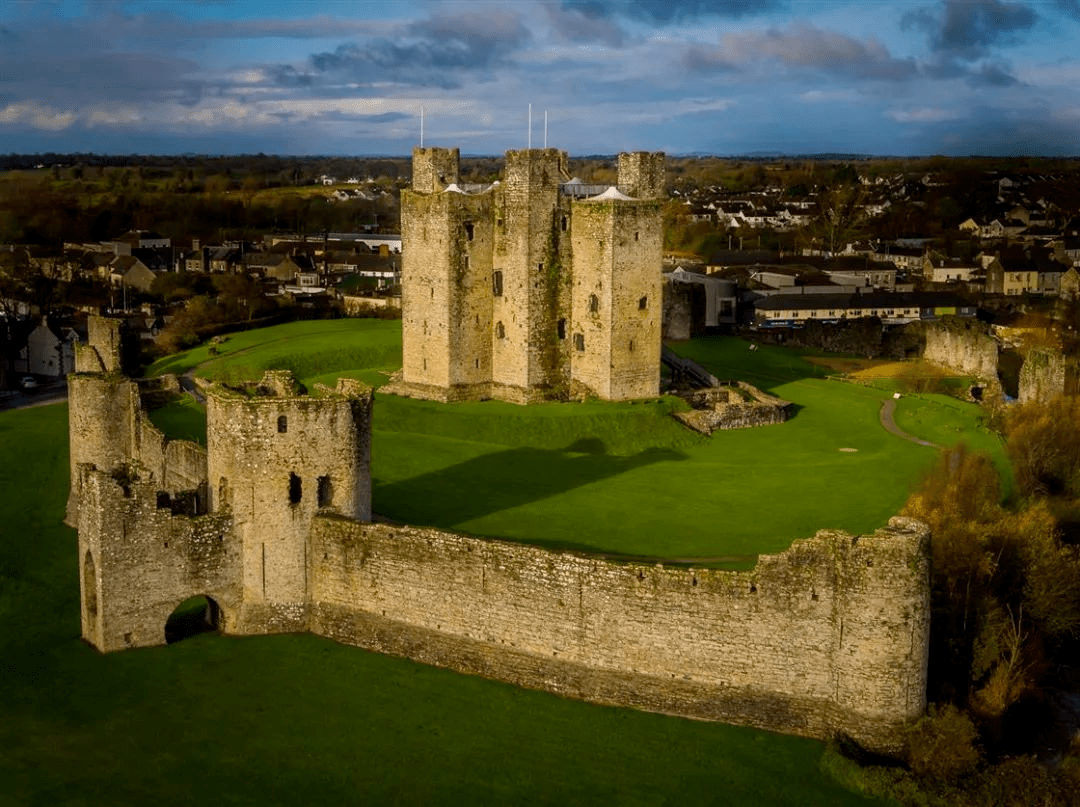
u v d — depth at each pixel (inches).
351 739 2324.1
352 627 2699.3
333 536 2704.2
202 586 2689.5
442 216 4805.6
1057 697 2684.5
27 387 6407.5
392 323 6722.4
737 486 3927.2
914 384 5876.0
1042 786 2180.1
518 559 2500.0
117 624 2625.5
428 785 2186.3
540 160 4795.8
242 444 2672.2
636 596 2400.3
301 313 7086.6
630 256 4840.1
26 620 2829.7
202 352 5807.1
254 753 2277.3
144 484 2667.3
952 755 2214.6
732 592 2338.8
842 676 2290.8
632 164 4997.5
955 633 2630.4
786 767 2235.5
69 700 2443.4
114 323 4562.0
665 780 2203.5
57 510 3634.4
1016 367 6717.5
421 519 3395.7
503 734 2341.3
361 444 2778.1
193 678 2534.5
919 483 3722.9
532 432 4571.9
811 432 4911.4
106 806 2113.7
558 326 4963.1
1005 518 3093.0
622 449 4566.9
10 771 2206.0
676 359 5915.4
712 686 2375.7
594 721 2380.7
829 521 3472.0
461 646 2578.7
